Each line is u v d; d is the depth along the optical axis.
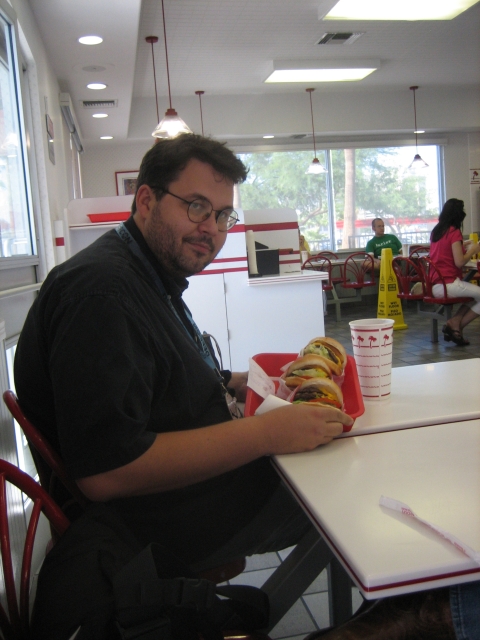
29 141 3.04
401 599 0.69
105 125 7.78
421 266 5.77
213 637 0.71
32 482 0.92
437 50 7.34
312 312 3.91
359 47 7.00
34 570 1.47
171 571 0.73
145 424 0.86
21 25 3.12
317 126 9.17
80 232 3.97
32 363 0.99
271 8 5.57
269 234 4.18
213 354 1.71
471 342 5.43
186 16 5.59
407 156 10.30
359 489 0.76
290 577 1.11
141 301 0.94
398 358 4.89
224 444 0.89
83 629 0.67
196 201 1.04
